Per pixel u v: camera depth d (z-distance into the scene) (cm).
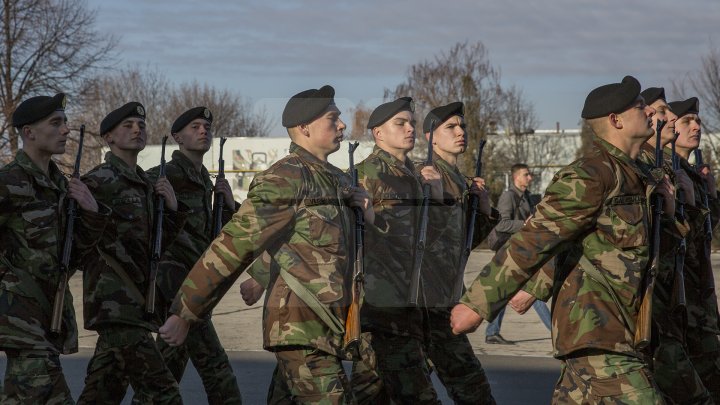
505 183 3375
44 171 512
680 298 486
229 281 435
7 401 485
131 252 552
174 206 578
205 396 749
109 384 554
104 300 542
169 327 434
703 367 546
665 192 430
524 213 937
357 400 536
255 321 1127
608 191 416
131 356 548
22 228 494
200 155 621
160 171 586
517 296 517
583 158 430
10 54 2305
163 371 553
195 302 432
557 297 429
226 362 613
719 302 1252
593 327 415
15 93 2328
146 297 552
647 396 411
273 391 490
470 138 2153
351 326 435
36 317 492
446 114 588
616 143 438
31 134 512
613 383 414
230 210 614
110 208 544
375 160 512
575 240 424
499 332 1023
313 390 431
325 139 444
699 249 544
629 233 418
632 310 419
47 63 2258
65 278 502
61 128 518
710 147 2897
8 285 490
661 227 448
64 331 509
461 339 556
